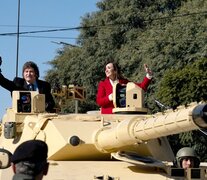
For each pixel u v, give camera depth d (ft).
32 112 42.01
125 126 31.60
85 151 37.83
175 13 135.74
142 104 41.75
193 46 114.32
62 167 36.60
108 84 43.98
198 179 36.40
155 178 35.35
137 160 36.09
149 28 138.41
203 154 98.43
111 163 37.58
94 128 38.70
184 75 93.20
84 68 141.49
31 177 19.34
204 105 23.68
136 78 121.90
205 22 116.47
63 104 48.49
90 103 128.36
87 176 35.27
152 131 29.19
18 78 45.34
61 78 147.23
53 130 38.60
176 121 26.48
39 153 19.53
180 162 41.11
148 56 120.57
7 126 40.34
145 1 147.84
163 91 94.79
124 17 143.64
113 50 141.38
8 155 28.17
